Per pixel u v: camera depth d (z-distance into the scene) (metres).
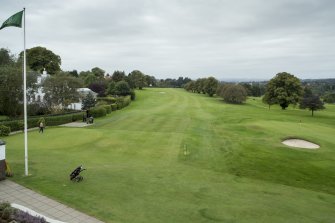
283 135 39.22
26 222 12.01
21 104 50.00
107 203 15.70
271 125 47.81
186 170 23.39
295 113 78.19
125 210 14.98
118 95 101.94
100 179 19.48
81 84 63.28
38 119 43.69
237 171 24.50
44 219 12.55
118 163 24.41
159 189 18.30
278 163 27.20
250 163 26.94
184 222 14.05
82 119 54.53
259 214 15.53
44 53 111.12
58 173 20.31
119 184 18.72
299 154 30.48
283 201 17.80
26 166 19.58
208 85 133.00
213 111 73.06
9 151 27.05
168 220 14.15
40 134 36.12
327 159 28.88
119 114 64.25
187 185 19.44
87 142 32.03
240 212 15.61
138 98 110.56
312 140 36.69
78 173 18.89
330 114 79.38
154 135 37.19
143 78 157.12
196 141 35.19
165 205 15.89
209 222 14.23
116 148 30.06
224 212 15.48
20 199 15.72
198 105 88.94
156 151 29.52
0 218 12.22
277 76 87.75
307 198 18.75
